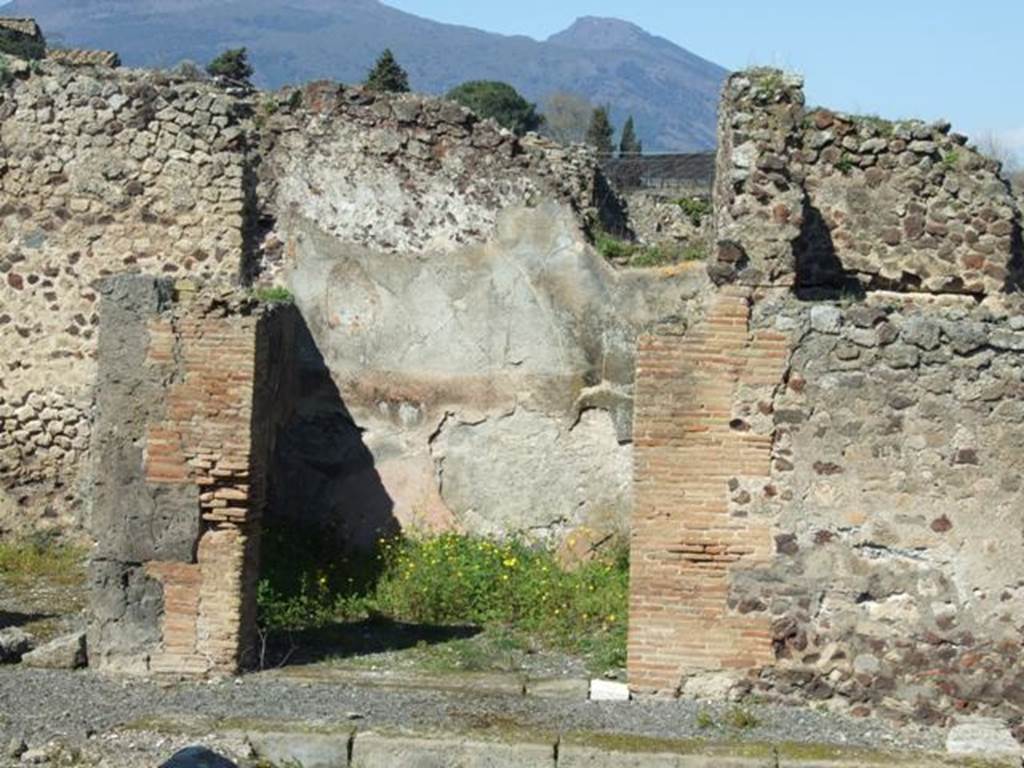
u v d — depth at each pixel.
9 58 17.72
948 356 11.42
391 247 17.22
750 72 16.16
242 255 17.41
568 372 16.84
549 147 18.88
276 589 14.34
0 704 10.96
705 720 10.93
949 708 11.34
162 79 17.58
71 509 17.58
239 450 11.94
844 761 9.95
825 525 11.52
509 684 11.98
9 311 17.67
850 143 16.67
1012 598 11.36
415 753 10.04
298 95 17.56
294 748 10.13
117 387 12.06
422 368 17.06
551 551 16.64
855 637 11.47
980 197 16.59
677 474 11.62
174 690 11.52
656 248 18.11
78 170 17.58
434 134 17.20
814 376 11.53
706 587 11.60
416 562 15.59
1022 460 11.38
